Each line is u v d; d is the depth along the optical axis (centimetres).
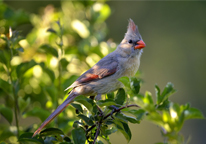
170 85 489
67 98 722
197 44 1664
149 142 1506
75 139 541
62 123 752
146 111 445
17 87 727
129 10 1636
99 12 1020
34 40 917
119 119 551
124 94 591
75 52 922
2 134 729
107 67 757
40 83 870
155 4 1688
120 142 1506
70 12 1038
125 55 784
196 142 1495
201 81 1641
